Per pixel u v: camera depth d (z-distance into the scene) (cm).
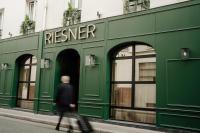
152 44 926
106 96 1044
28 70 1488
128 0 1027
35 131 808
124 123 975
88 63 1095
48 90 1285
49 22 1355
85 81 1121
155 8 929
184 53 830
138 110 987
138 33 970
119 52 1075
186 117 813
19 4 1580
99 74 1073
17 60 1530
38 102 1321
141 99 984
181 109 826
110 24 1063
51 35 1312
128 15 1006
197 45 814
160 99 880
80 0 1245
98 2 1136
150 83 963
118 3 1062
